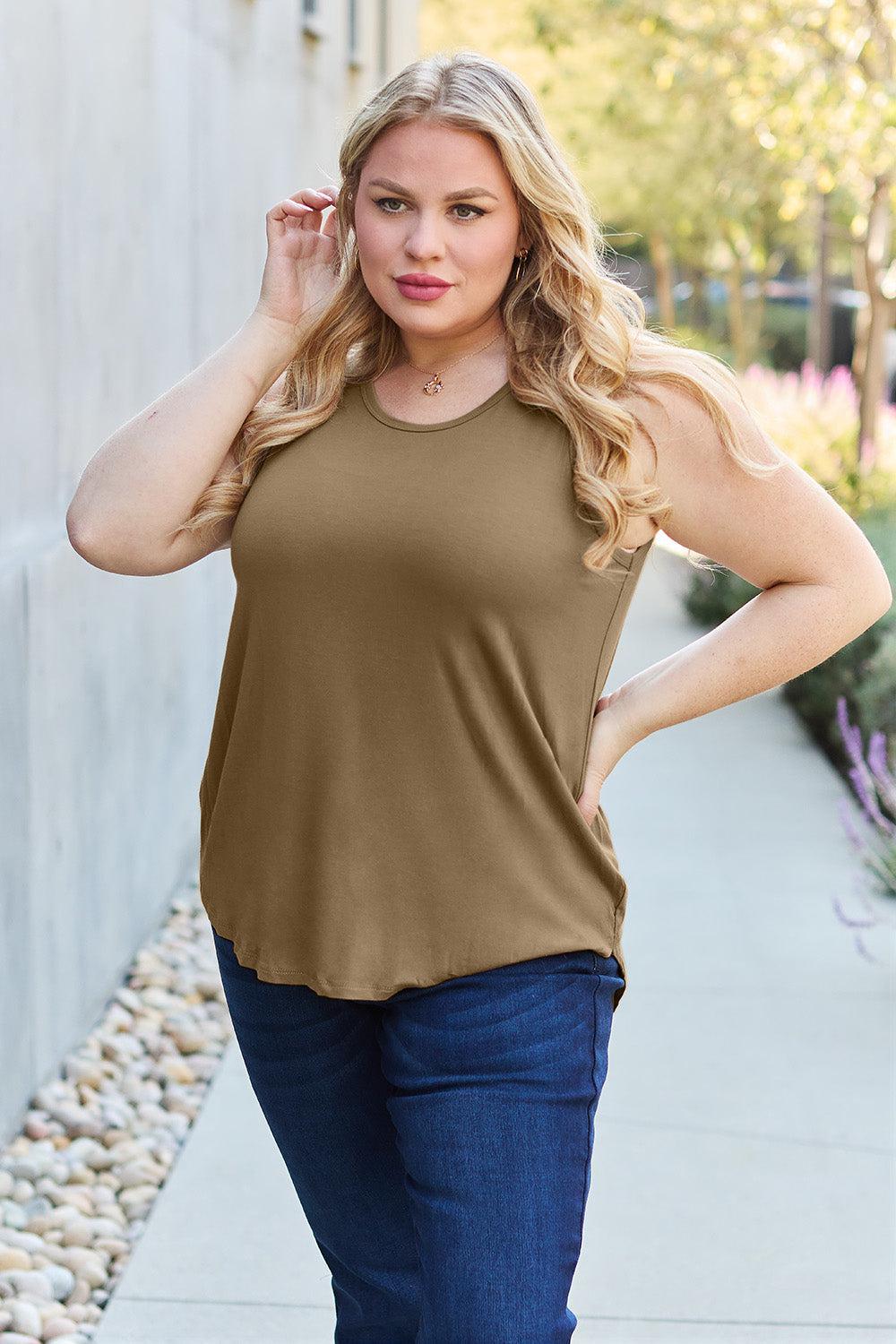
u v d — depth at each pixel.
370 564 1.83
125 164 4.23
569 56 15.38
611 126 15.18
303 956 1.94
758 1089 3.88
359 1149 2.09
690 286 29.70
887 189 10.16
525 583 1.81
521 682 1.86
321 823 1.90
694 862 5.75
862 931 5.00
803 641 1.93
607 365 1.85
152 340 4.58
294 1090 2.05
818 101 8.98
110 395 4.14
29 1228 3.20
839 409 12.15
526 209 1.89
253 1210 3.32
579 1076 1.88
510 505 1.82
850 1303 2.96
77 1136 3.61
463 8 15.74
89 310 3.92
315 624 1.87
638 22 10.62
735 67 9.75
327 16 7.74
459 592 1.80
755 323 22.64
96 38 3.92
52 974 3.76
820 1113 3.75
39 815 3.60
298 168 7.05
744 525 1.90
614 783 6.94
